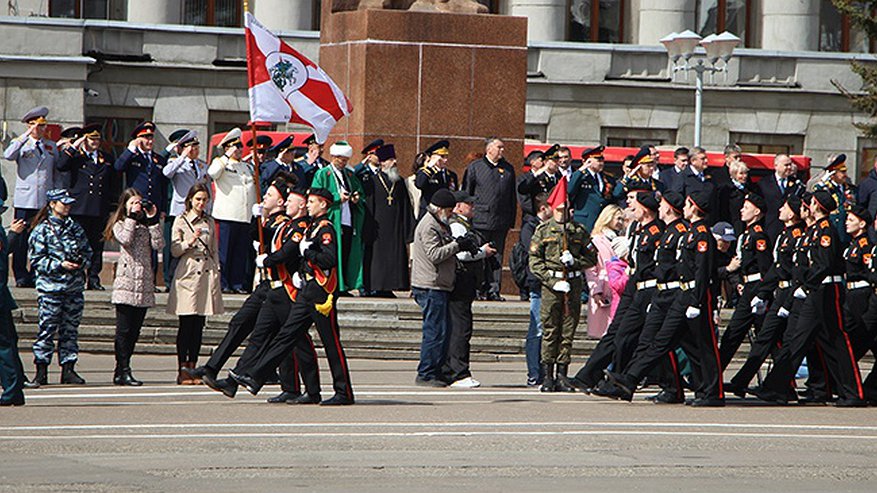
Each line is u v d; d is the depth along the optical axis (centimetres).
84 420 5500
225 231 8725
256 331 6038
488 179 8844
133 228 6781
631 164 9419
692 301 6291
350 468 4466
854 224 6762
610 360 6588
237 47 16800
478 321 8444
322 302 5984
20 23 15825
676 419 5875
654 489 4212
